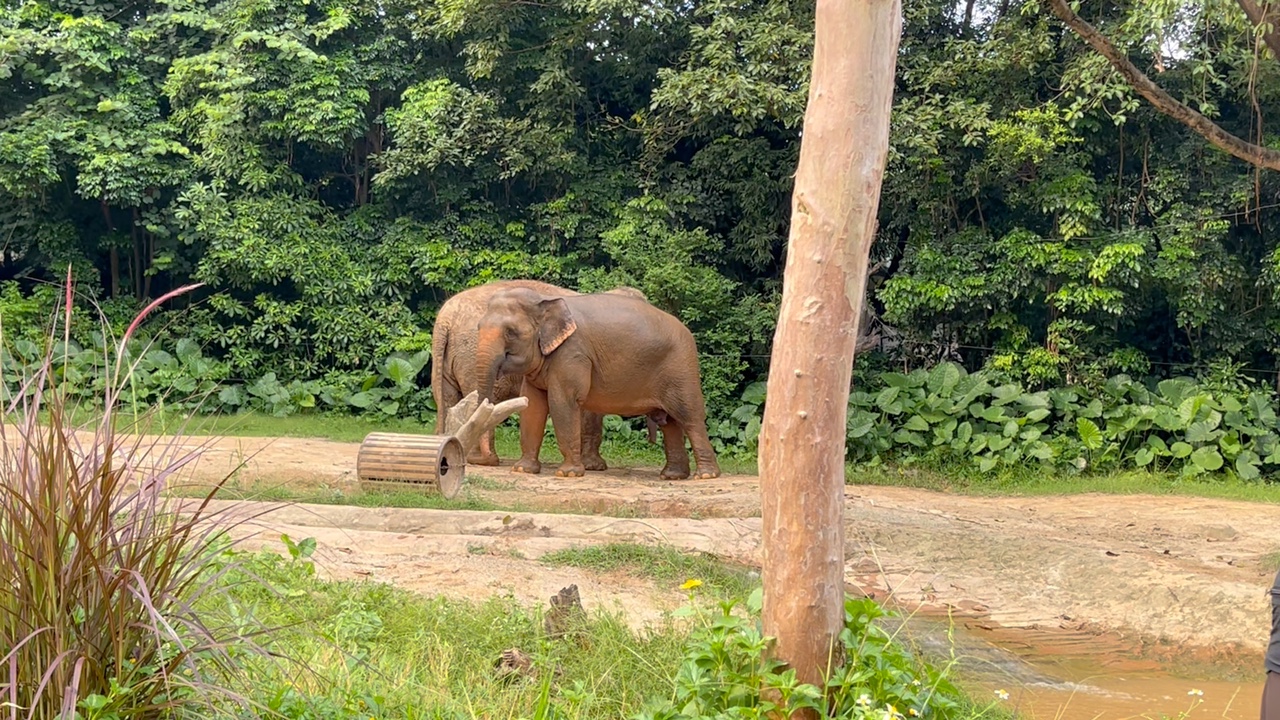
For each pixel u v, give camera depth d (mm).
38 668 3072
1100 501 12891
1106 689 6227
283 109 19016
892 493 12914
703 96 16359
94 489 3203
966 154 17406
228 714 3293
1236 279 16938
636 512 10711
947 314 17828
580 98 19391
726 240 19734
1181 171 17281
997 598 8227
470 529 8867
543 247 19297
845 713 3643
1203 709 5906
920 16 17422
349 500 9617
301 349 19453
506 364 12930
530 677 4910
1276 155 10219
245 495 8758
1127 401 16828
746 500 10992
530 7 18812
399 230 19344
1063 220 16453
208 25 19156
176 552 3355
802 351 3697
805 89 16203
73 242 19891
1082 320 17250
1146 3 11922
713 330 17688
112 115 18906
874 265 19422
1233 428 15453
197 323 19406
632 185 19234
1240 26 11531
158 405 3895
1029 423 15930
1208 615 7484
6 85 19312
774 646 3787
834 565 3783
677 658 5016
